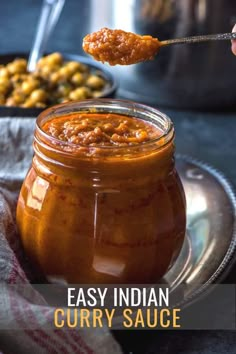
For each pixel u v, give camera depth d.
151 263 0.45
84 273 0.45
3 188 0.52
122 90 0.80
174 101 0.79
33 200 0.45
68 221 0.44
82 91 0.68
